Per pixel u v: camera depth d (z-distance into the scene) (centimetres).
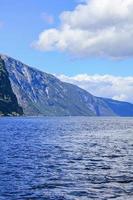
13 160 5497
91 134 12738
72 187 3472
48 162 5322
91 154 6494
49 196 3106
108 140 10088
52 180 3828
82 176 4088
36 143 8844
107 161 5497
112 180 3831
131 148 7700
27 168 4675
